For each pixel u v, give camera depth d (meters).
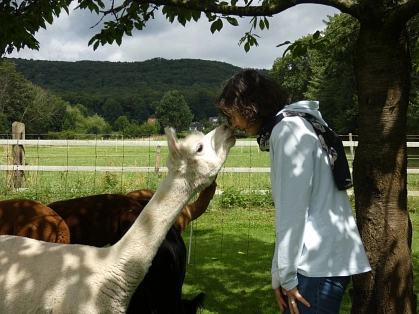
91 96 91.88
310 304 2.10
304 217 2.04
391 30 2.92
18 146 10.26
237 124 2.46
